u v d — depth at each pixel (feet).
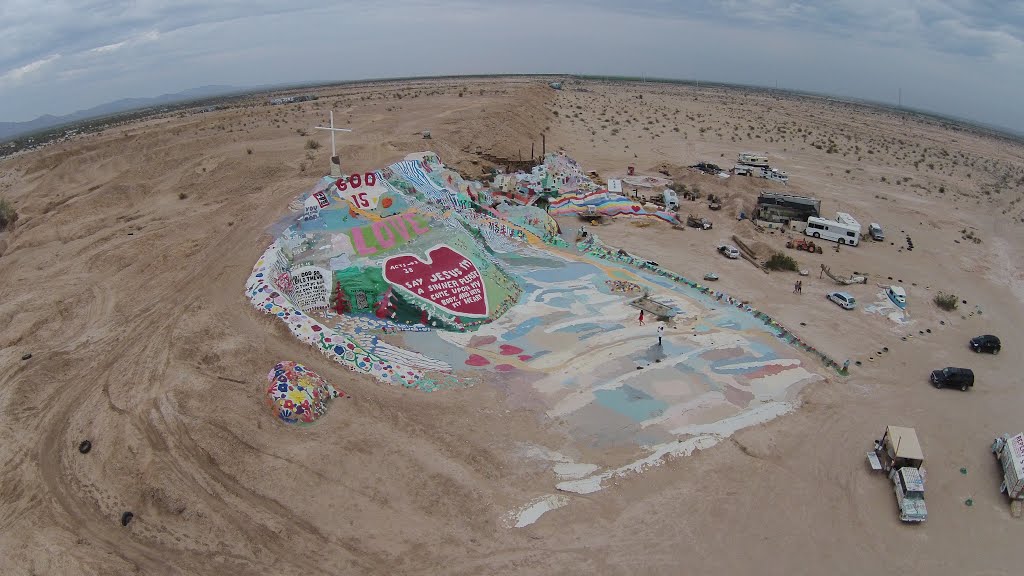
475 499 80.07
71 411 93.50
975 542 78.95
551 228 188.14
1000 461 93.56
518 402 101.55
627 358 116.88
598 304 139.85
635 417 99.14
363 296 126.93
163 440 84.99
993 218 243.81
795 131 431.84
